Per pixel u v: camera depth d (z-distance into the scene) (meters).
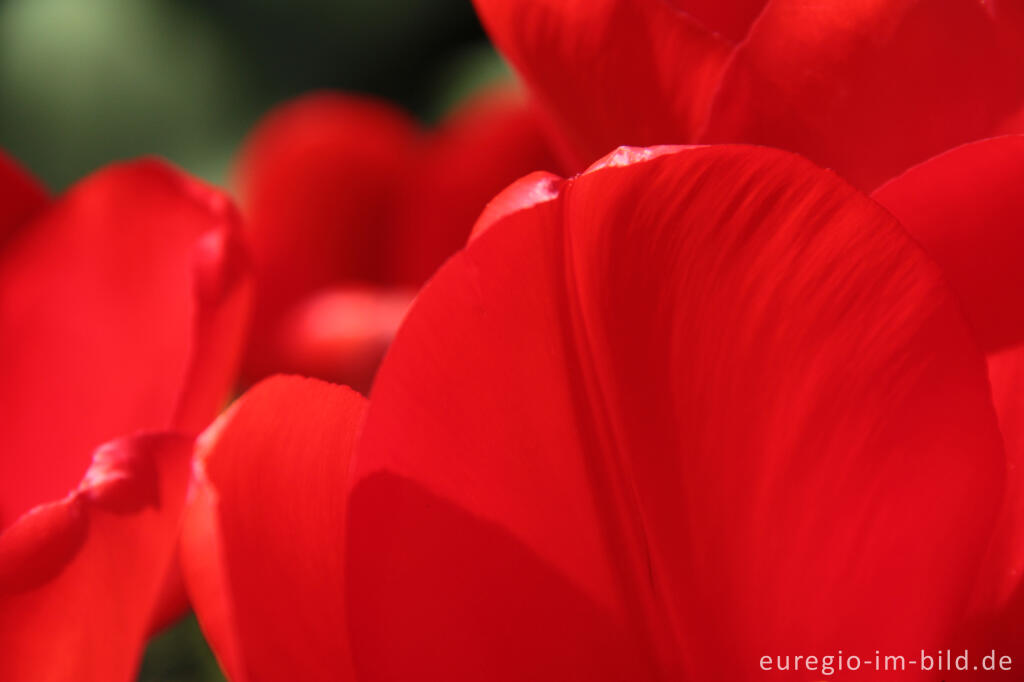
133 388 0.37
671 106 0.32
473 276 0.30
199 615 0.30
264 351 0.66
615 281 0.30
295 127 0.70
